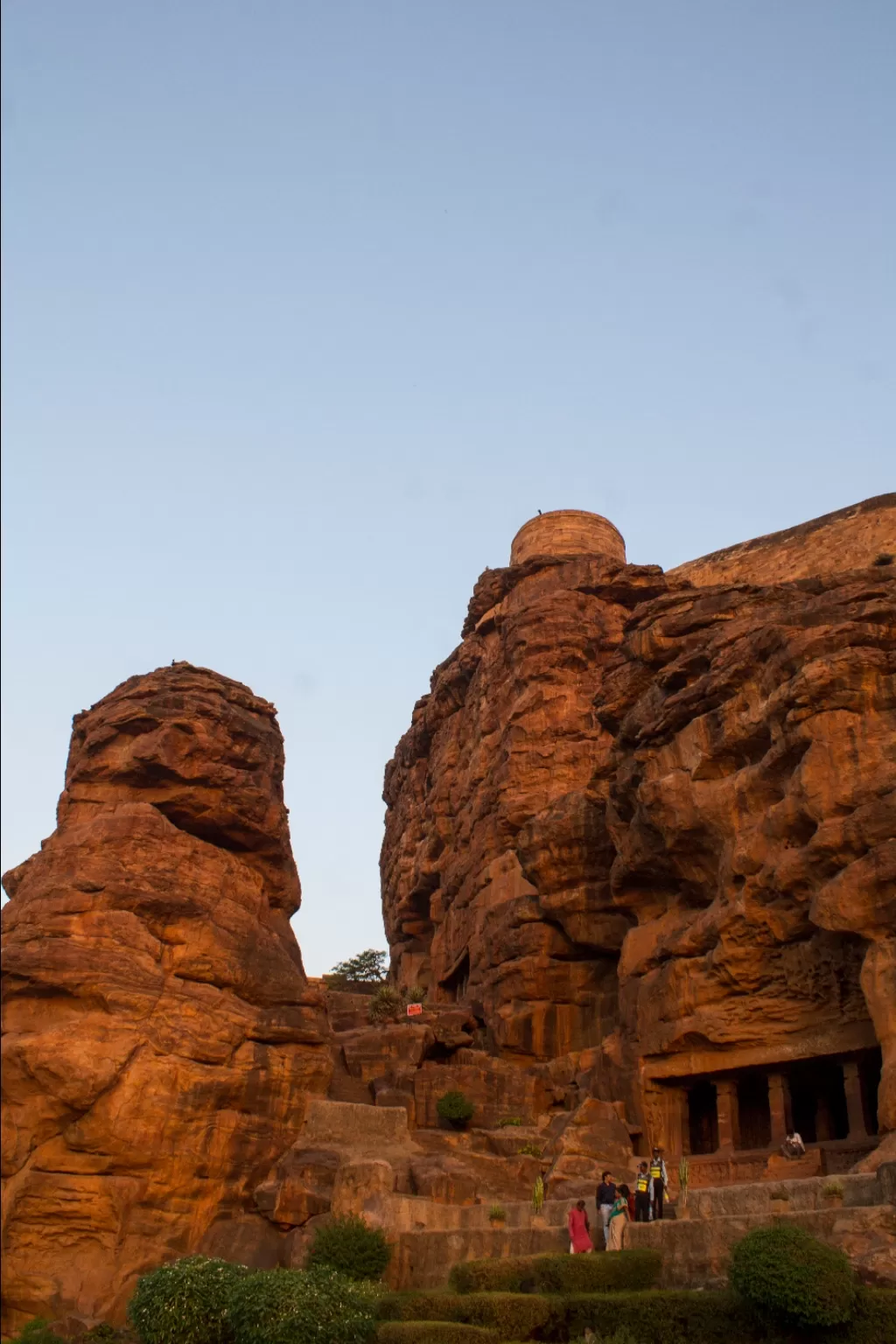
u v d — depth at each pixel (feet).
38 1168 116.67
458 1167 121.60
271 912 148.97
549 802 180.45
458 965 196.75
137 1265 114.62
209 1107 124.16
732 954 126.93
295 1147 126.82
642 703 147.43
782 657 124.67
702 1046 130.62
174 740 147.54
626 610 196.34
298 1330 84.99
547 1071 152.87
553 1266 87.20
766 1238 78.79
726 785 130.72
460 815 207.51
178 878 136.77
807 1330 75.41
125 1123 118.32
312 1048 134.82
